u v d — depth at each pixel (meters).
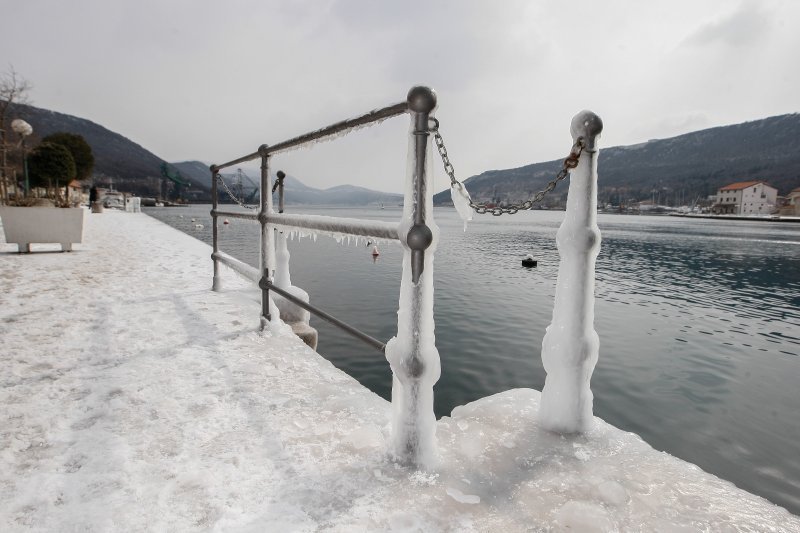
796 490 3.82
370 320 8.88
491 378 6.00
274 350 3.07
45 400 2.20
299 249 25.59
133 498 1.43
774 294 14.97
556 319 1.85
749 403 5.66
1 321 3.67
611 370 6.92
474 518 1.32
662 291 15.09
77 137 52.38
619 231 57.31
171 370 2.65
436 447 1.64
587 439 1.77
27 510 1.36
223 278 6.13
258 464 1.63
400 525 1.29
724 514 1.32
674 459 1.65
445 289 13.50
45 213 8.31
